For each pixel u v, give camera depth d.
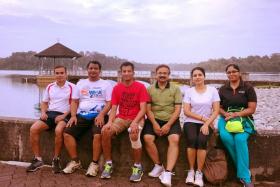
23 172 5.66
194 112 5.50
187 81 44.56
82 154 6.08
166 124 5.42
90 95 5.88
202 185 5.09
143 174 5.71
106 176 5.40
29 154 6.43
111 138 5.58
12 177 5.40
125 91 5.61
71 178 5.41
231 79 5.45
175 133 5.37
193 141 5.23
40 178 5.38
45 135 6.29
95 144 5.52
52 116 5.95
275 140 5.46
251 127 5.34
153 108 5.64
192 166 5.30
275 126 16.55
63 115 5.92
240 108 5.41
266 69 154.62
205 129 5.20
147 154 5.77
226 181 5.49
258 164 5.52
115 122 5.57
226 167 5.29
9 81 70.31
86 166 6.08
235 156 5.29
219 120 5.59
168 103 5.57
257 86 44.31
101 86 5.90
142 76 46.94
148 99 5.56
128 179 5.47
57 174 5.60
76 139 5.88
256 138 5.48
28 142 6.40
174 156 5.28
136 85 5.60
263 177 5.54
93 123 5.85
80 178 5.43
